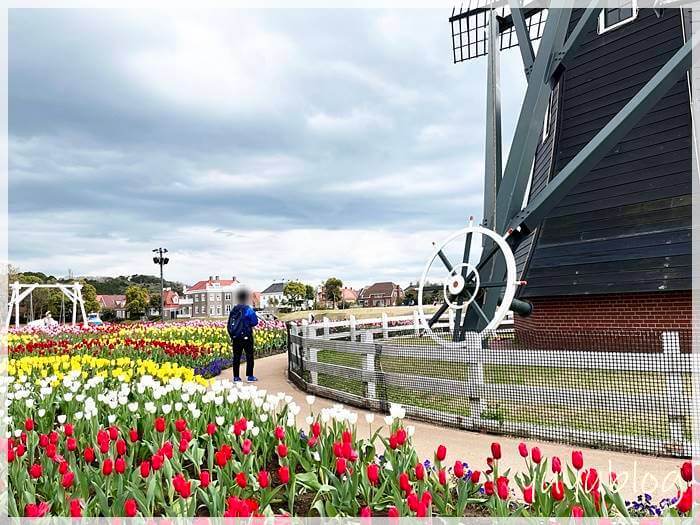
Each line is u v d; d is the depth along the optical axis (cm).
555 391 645
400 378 788
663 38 1476
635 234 1345
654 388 581
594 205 1437
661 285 1247
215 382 575
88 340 1555
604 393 612
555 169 1588
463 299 915
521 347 717
